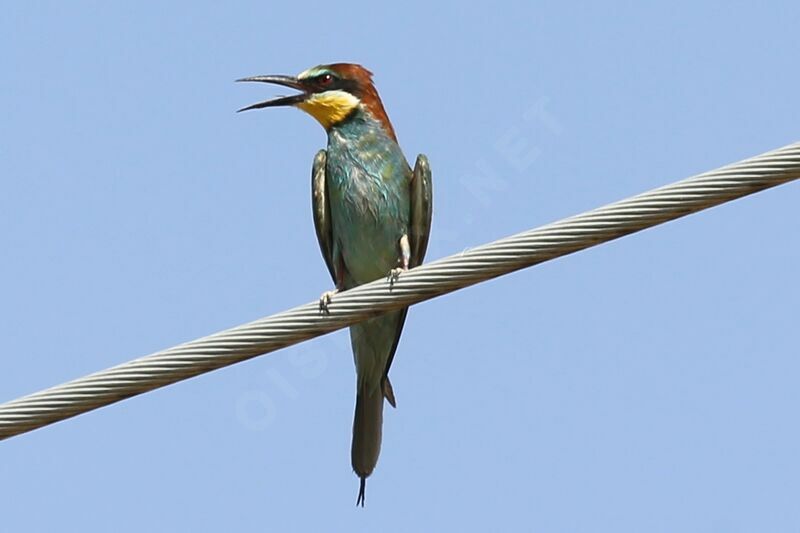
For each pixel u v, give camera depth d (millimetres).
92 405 11000
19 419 10875
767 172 10594
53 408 10914
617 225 10898
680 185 10742
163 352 11172
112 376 11016
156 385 11188
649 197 10797
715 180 10680
